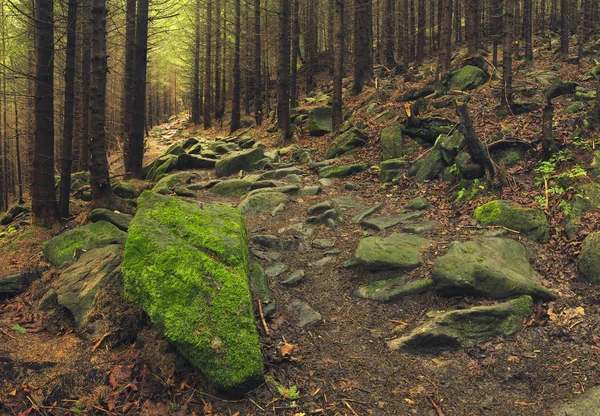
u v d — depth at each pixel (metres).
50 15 8.77
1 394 4.13
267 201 9.46
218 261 5.23
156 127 44.19
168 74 53.56
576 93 10.86
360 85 19.81
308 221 8.46
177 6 28.22
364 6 19.53
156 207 5.82
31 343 4.92
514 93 12.39
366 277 6.36
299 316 5.65
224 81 33.41
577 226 6.30
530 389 4.31
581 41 17.03
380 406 4.24
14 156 28.70
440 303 5.58
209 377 4.29
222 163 13.05
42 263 6.76
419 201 8.48
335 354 5.01
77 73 16.39
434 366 4.75
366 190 10.09
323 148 14.52
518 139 8.95
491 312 5.10
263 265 6.76
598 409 3.76
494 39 19.06
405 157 11.07
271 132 19.30
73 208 9.91
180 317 4.53
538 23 29.80
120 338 4.93
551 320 5.04
